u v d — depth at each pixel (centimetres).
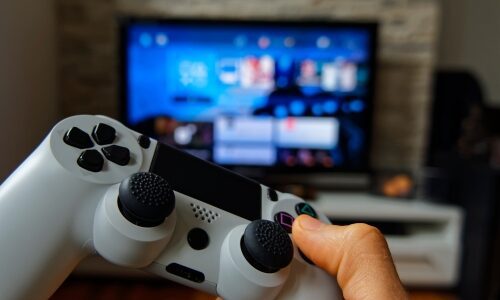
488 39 209
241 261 35
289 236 38
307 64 166
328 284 38
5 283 31
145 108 164
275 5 181
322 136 171
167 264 35
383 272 35
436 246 157
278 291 36
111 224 32
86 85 182
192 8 180
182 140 168
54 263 33
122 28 158
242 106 167
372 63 166
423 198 169
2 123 129
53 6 174
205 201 38
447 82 185
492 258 146
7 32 133
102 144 36
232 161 171
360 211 157
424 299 159
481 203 148
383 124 188
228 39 162
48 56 169
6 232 31
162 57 162
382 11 182
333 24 162
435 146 188
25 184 32
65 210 32
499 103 211
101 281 163
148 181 33
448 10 207
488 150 169
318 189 185
